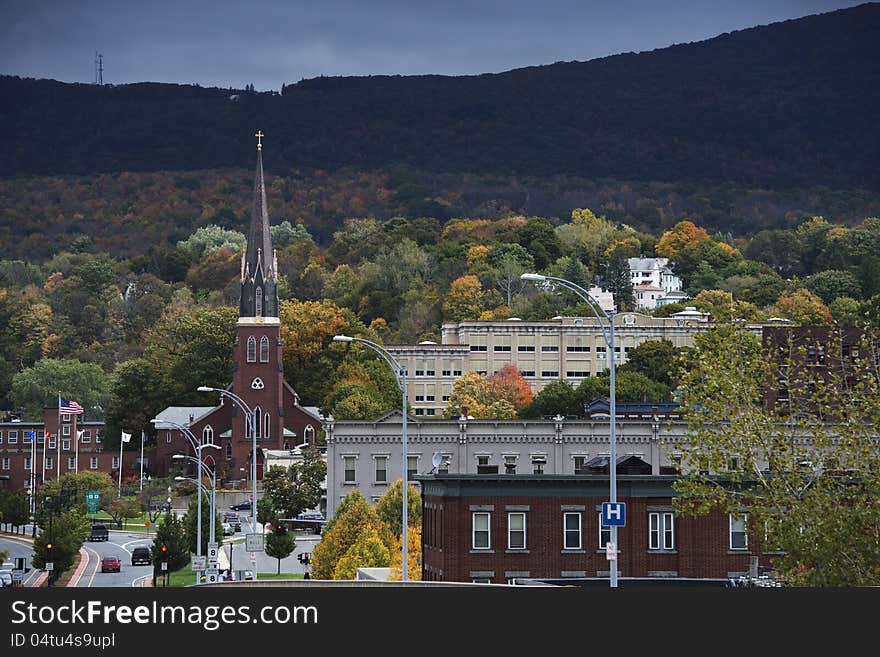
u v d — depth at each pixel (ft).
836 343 456.45
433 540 532.73
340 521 654.94
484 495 513.45
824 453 435.12
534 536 513.04
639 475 532.73
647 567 511.40
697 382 436.35
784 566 397.80
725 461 412.36
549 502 513.86
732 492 415.44
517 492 514.27
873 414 408.46
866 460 395.14
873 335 441.27
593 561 512.63
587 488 515.09
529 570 510.58
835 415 425.69
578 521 515.09
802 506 391.86
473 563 510.17
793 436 408.87
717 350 432.66
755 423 411.13
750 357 431.84
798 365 440.04
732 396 413.80
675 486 416.87
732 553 509.35
